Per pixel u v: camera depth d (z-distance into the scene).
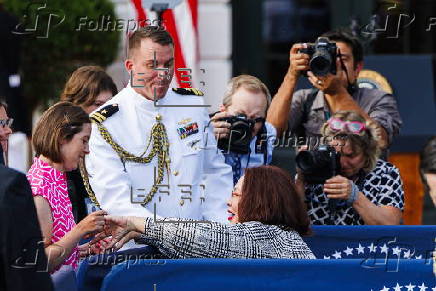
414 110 22.95
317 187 17.73
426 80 23.25
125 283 13.80
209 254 14.52
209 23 31.16
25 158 27.02
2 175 12.81
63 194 15.44
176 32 24.12
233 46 32.91
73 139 15.30
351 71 19.70
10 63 25.83
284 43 33.00
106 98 18.34
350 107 19.02
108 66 29.39
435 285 13.76
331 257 16.52
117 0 29.72
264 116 18.31
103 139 16.31
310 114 19.81
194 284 13.81
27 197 12.88
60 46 27.73
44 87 28.11
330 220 17.69
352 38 19.73
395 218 17.48
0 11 25.80
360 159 17.56
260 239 14.63
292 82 19.19
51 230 15.12
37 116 29.25
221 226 14.68
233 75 32.94
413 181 22.72
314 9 32.81
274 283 13.80
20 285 12.63
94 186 16.42
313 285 13.79
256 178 14.95
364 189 17.72
